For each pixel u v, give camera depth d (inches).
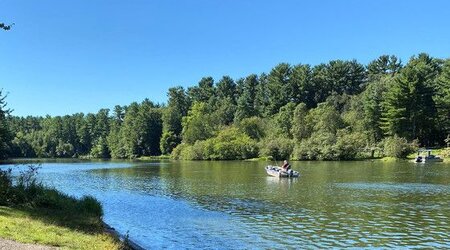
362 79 6619.1
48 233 603.5
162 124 6934.1
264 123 5521.7
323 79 6412.4
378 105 4475.9
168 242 850.1
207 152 5162.4
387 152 3981.3
